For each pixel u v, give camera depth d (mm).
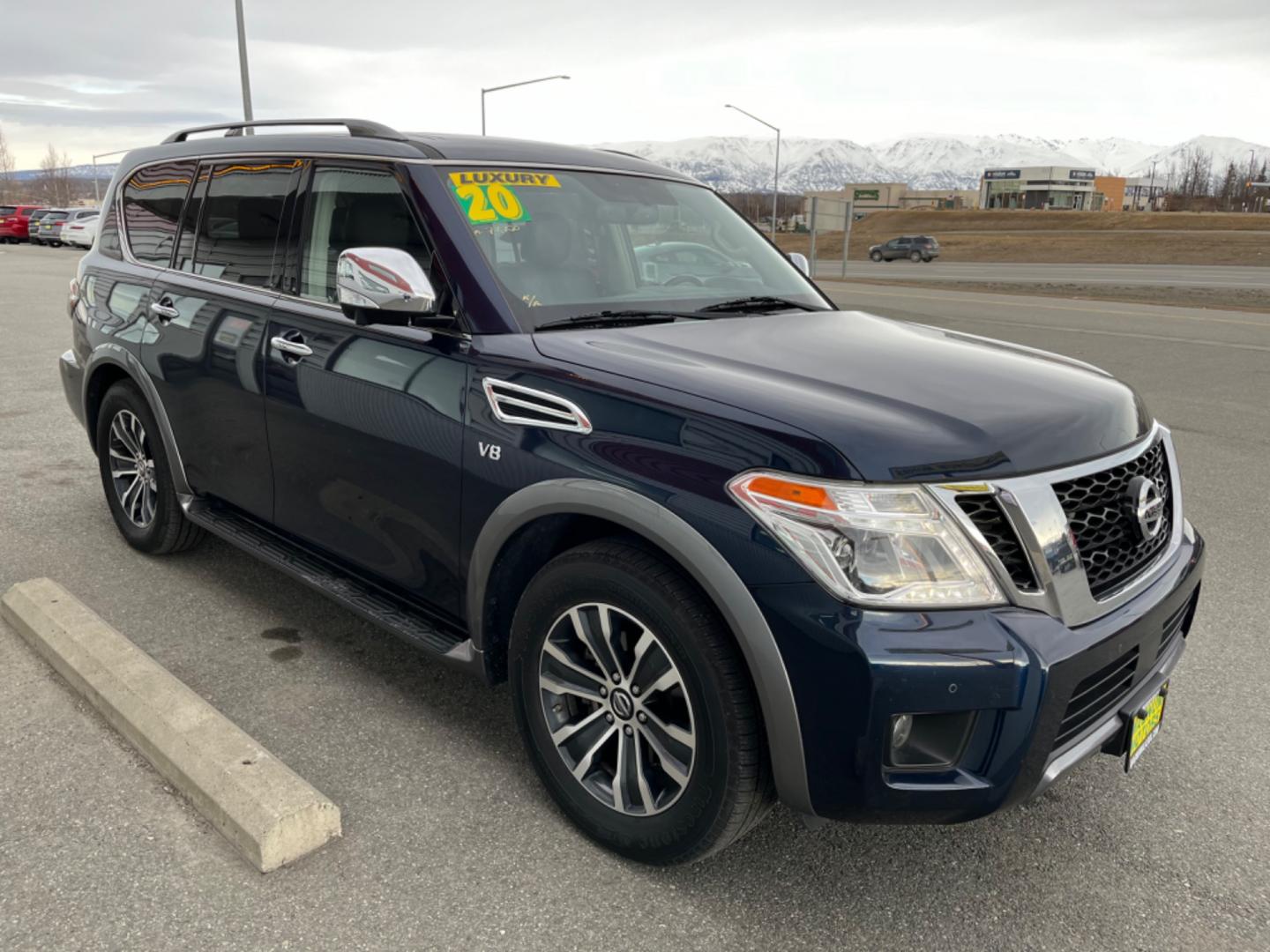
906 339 2955
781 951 2234
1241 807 2842
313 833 2504
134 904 2291
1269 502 5855
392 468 2910
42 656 3436
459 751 3002
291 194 3395
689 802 2303
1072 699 2107
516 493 2529
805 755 2100
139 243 4242
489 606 2715
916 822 2113
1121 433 2441
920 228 81438
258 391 3385
